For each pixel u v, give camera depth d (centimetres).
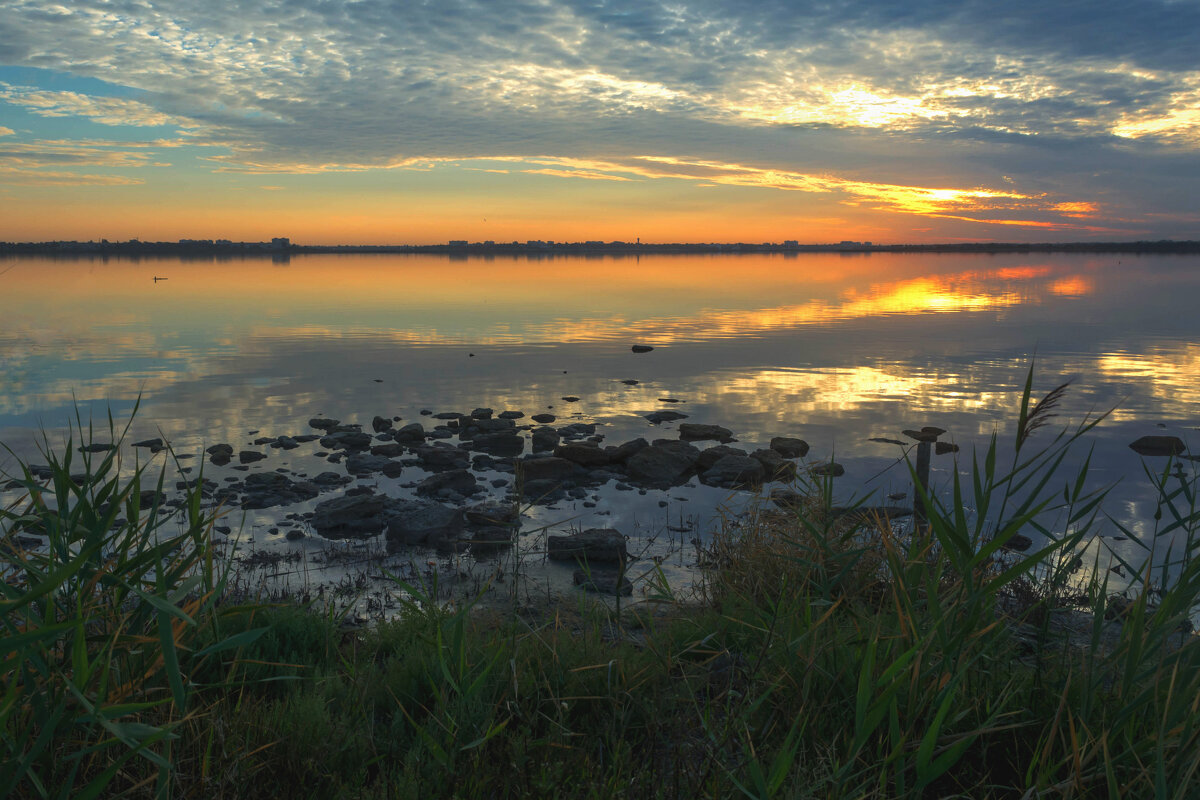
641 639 618
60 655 316
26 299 6275
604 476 1476
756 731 375
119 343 3422
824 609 464
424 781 331
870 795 302
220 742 317
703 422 1980
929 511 338
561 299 6744
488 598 791
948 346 3472
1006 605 563
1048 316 4891
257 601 541
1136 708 320
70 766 284
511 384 2550
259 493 1286
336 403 2202
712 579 680
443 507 1138
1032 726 358
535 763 335
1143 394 2308
